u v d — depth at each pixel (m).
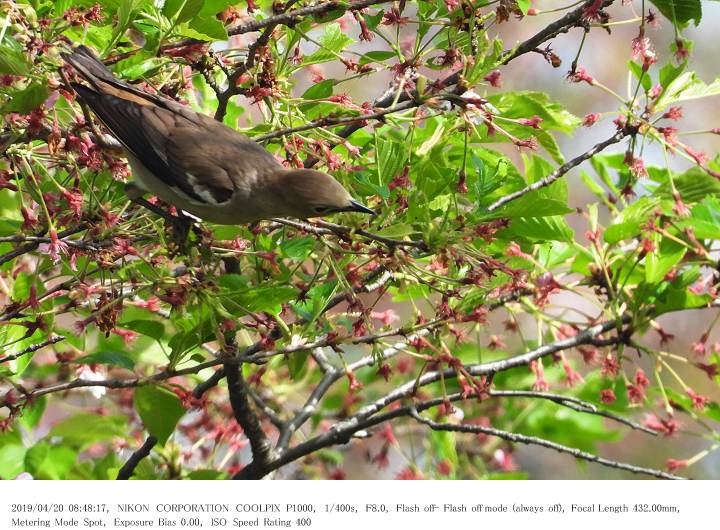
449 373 11.33
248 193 9.64
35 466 12.20
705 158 10.75
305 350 10.18
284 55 9.94
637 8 21.02
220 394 14.57
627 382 11.59
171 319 9.45
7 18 7.90
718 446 12.09
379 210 9.73
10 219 9.96
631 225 11.41
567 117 11.16
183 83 10.51
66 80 8.44
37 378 13.37
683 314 22.05
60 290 9.29
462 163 10.27
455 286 9.57
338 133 10.58
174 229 9.45
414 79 10.16
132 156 9.27
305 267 11.78
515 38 22.23
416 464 13.80
